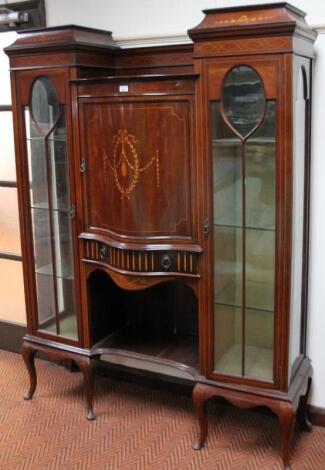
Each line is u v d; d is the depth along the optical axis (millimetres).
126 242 2420
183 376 2979
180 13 2613
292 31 1978
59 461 2467
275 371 2303
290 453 2479
